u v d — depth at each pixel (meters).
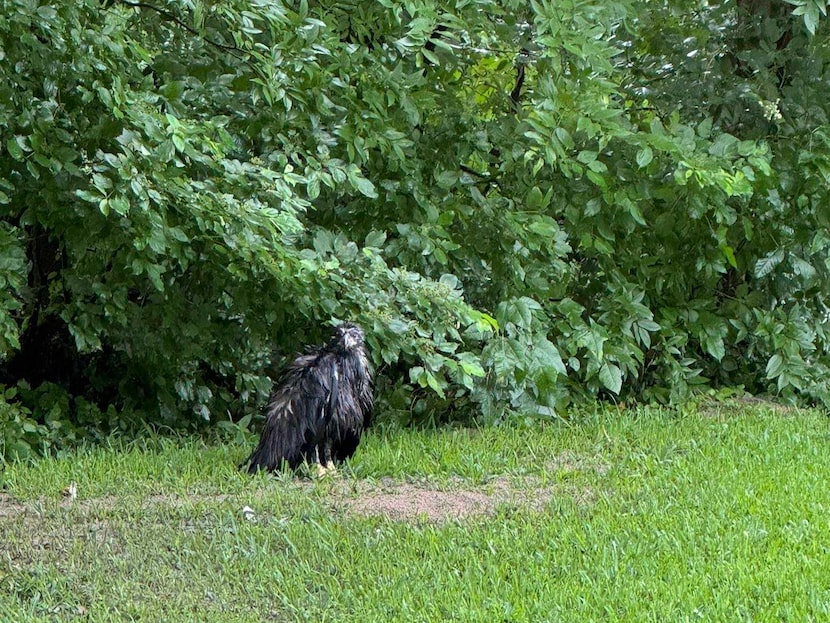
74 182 8.10
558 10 8.62
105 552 6.01
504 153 9.58
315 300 8.25
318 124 8.84
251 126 8.88
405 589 5.54
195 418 9.97
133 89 8.39
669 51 10.91
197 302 9.27
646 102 10.88
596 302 10.63
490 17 9.62
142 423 9.48
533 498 7.32
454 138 9.56
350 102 8.80
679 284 10.53
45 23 7.45
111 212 7.88
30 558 5.90
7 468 7.64
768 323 10.72
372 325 8.23
